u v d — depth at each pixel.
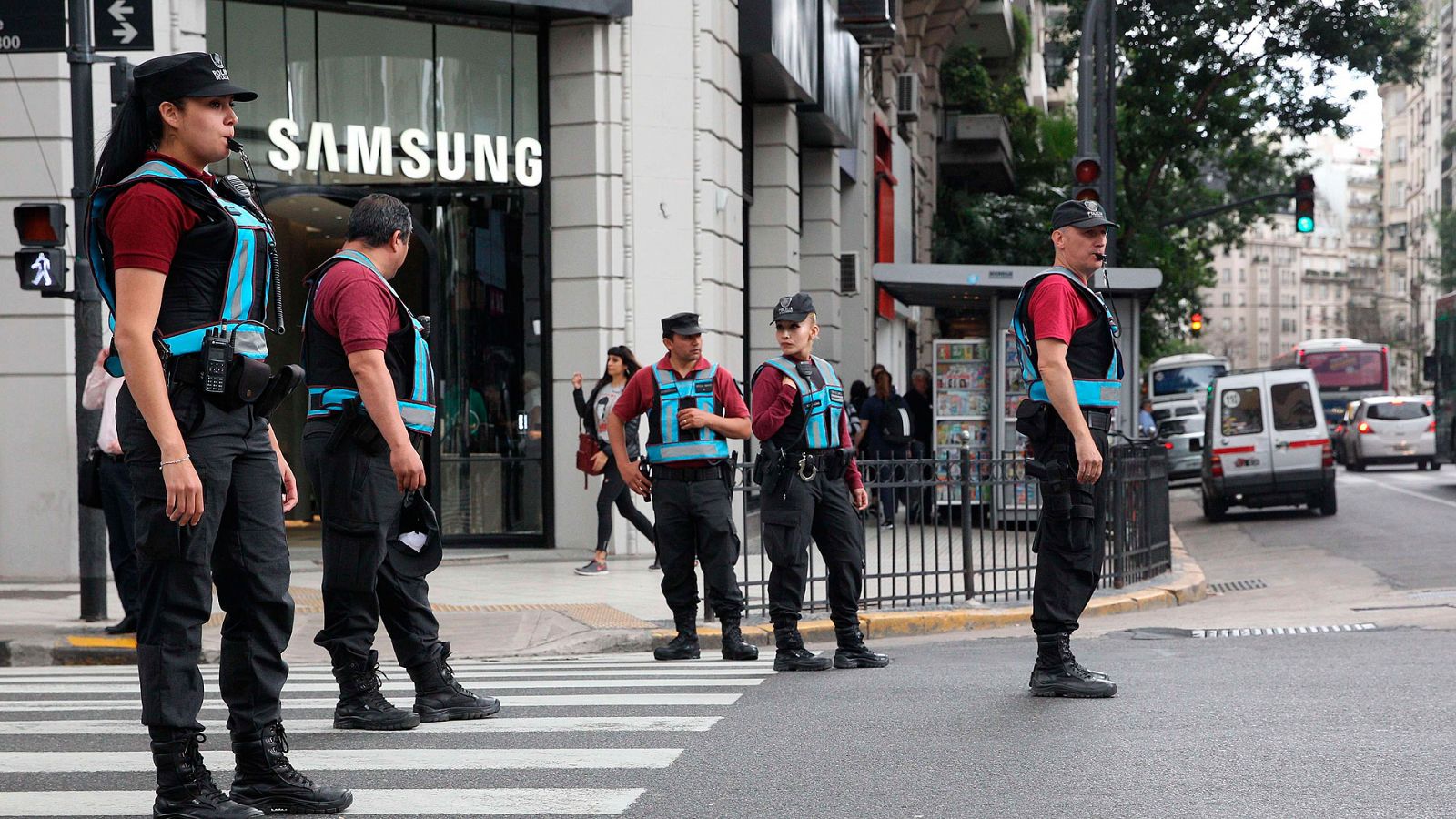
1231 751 8.21
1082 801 7.11
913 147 47.59
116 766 8.37
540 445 23.31
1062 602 10.30
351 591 9.16
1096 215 10.16
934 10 51.22
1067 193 38.31
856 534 12.68
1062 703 9.98
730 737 8.93
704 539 13.60
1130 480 20.08
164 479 6.39
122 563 14.87
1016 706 9.87
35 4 15.68
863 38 35.91
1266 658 12.47
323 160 22.14
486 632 15.44
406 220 9.14
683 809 7.07
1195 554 28.62
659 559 13.90
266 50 21.78
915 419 31.73
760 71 26.88
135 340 6.32
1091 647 14.11
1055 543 10.30
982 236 51.59
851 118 32.72
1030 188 57.09
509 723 9.56
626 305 23.16
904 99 44.19
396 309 8.91
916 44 48.38
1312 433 35.25
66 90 19.45
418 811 7.09
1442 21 154.75
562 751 8.53
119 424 6.66
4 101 19.45
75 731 9.71
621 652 15.18
